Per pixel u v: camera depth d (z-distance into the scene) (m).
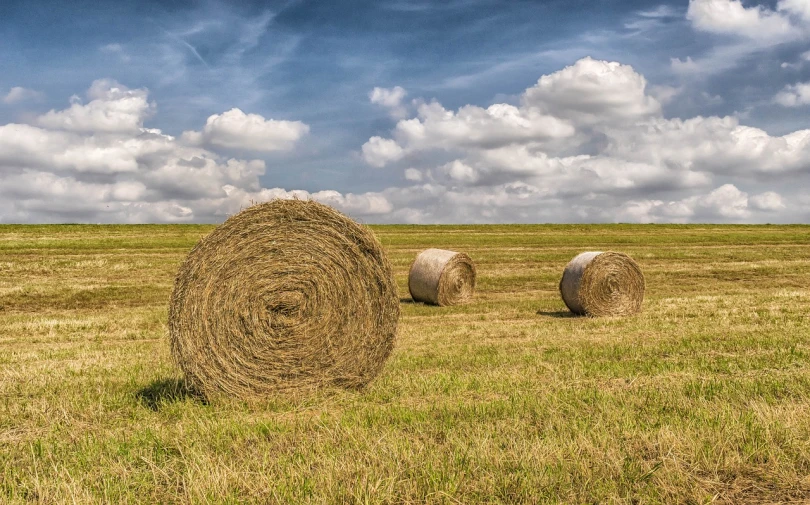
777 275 23.14
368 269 8.14
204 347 7.45
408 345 10.73
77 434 6.05
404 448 5.08
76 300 17.36
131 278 20.84
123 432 5.93
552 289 20.27
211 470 4.74
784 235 39.94
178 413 6.82
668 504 4.31
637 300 15.30
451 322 13.73
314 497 4.29
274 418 6.48
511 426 5.78
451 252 17.62
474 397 7.12
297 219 7.87
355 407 6.91
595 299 14.86
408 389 7.58
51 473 4.91
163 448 5.43
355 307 8.07
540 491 4.44
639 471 4.73
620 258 15.09
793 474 4.72
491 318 14.51
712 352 9.65
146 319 14.16
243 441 5.63
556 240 35.94
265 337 7.68
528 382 7.72
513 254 28.98
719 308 15.10
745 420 5.68
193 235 34.50
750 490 4.54
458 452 5.04
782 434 5.33
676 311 14.92
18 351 10.62
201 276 7.48
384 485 4.45
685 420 5.86
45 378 8.32
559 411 6.25
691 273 23.69
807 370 8.20
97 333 12.52
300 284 7.82
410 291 17.86
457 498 4.30
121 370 8.89
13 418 6.59
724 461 4.87
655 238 37.28
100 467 5.07
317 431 5.87
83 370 8.88
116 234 34.03
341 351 7.98
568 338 11.32
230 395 7.52
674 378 7.79
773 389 7.04
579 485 4.55
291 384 7.75
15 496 4.50
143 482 4.70
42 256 24.45
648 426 5.70
